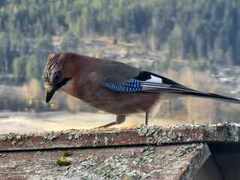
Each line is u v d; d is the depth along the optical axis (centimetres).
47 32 5675
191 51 6644
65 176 810
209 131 826
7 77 3456
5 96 2545
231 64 6388
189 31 7100
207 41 6988
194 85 2734
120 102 1155
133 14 7381
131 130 852
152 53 6131
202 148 820
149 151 832
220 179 890
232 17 7481
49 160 848
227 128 827
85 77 1141
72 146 864
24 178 816
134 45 6581
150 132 845
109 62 1174
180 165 795
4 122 1670
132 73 1163
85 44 5384
